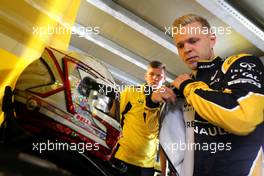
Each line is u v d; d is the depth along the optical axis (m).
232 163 1.01
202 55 1.19
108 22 3.56
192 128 1.13
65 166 0.64
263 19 3.26
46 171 0.53
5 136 0.64
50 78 0.74
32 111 0.70
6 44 0.85
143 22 3.46
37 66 0.76
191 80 1.12
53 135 0.70
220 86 1.09
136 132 1.86
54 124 0.71
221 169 1.02
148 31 3.51
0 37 0.84
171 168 1.20
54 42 1.08
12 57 0.87
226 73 1.09
